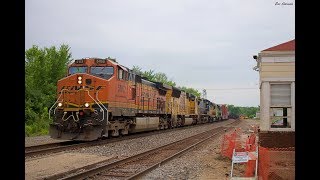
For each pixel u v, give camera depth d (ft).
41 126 119.85
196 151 66.23
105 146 67.15
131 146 70.54
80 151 58.49
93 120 71.00
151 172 41.81
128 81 84.84
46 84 159.94
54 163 45.09
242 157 39.14
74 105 71.82
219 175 41.86
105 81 71.87
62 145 68.13
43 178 34.19
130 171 41.98
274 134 41.24
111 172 41.09
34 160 46.96
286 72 41.19
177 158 55.42
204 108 232.12
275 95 41.73
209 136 104.06
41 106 135.74
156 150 63.82
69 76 73.05
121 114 79.92
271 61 41.52
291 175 33.73
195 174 41.98
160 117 124.06
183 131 129.80
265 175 33.01
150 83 109.29
